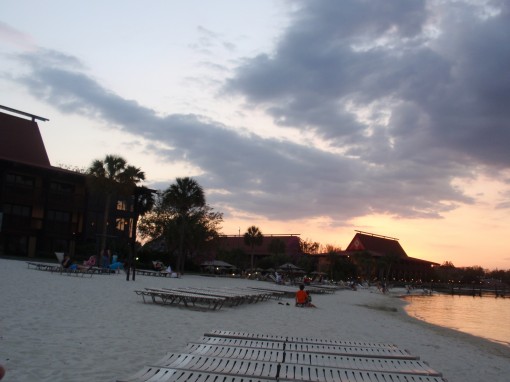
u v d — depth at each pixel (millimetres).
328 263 88750
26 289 17469
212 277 53594
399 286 102812
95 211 52688
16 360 7078
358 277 93125
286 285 50156
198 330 11695
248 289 28734
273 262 78938
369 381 5895
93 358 7645
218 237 57844
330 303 31672
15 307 12516
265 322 15055
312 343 8375
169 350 8781
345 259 94188
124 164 42750
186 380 5301
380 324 19219
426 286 114188
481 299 86250
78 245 50594
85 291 19062
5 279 20969
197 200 52094
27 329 9586
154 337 10086
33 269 30438
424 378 6078
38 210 48875
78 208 50781
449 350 13695
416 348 13141
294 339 9000
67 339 8984
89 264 35000
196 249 56281
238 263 78375
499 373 10836
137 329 10977
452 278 146625
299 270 63688
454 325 26875
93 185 42000
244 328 12984
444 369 10500
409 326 20312
